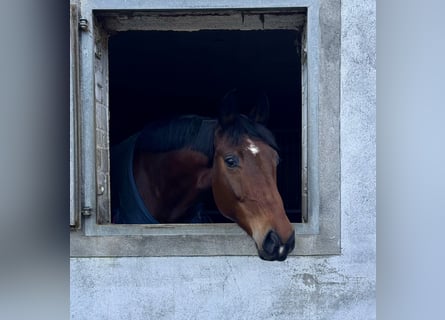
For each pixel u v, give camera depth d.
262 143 2.12
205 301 2.35
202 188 2.51
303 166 2.46
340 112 2.32
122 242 2.33
